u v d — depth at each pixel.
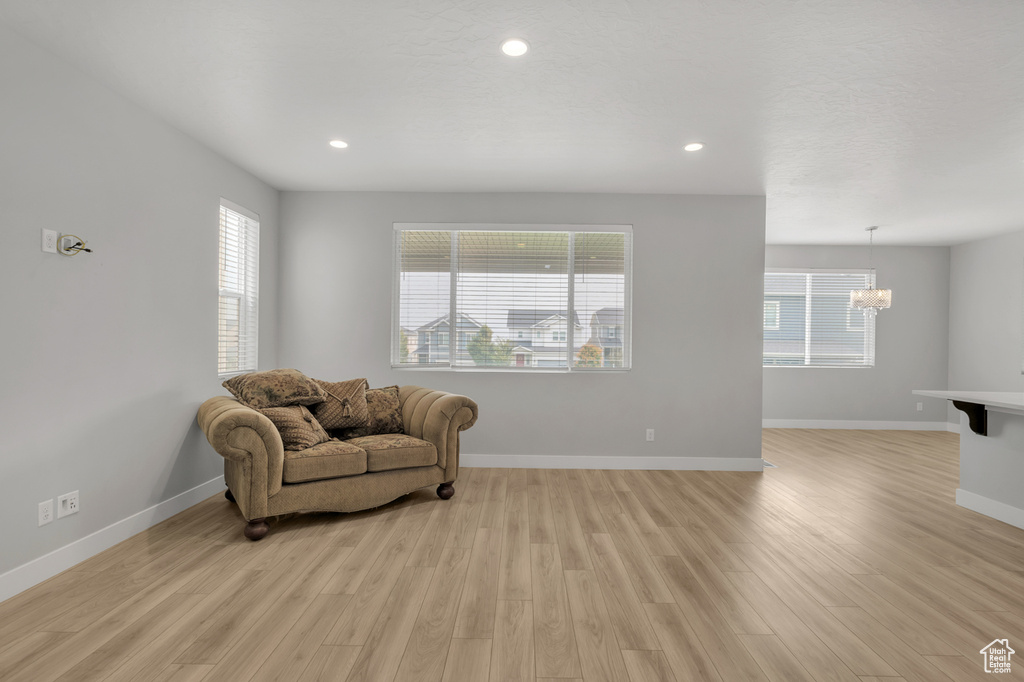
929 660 1.89
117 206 2.84
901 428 7.09
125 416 2.93
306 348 4.70
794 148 3.53
